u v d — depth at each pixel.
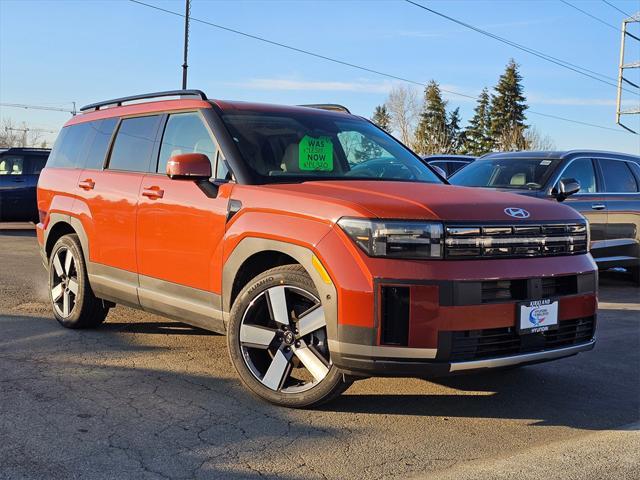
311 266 3.77
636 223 9.77
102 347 5.44
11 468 3.20
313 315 3.87
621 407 4.37
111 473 3.18
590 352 5.83
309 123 5.15
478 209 3.82
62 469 3.21
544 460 3.47
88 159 6.07
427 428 3.90
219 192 4.45
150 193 5.01
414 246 3.60
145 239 5.04
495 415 4.16
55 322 6.30
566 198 8.95
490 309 3.67
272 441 3.62
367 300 3.57
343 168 4.92
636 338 6.43
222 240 4.36
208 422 3.86
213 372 4.82
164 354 5.27
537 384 4.84
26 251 11.91
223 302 4.39
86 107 6.59
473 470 3.33
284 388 4.09
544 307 3.86
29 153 16.23
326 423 3.91
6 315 6.54
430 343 3.55
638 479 3.26
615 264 9.60
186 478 3.16
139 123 5.56
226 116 4.84
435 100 71.56
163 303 4.93
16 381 4.50
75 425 3.76
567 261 4.05
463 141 73.44
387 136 5.64
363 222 3.63
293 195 4.02
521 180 9.07
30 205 16.02
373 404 4.28
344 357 3.66
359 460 3.42
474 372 3.69
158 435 3.66
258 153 4.61
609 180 9.62
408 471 3.30
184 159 4.37
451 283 3.57
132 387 4.45
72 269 6.02
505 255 3.79
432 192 4.13
